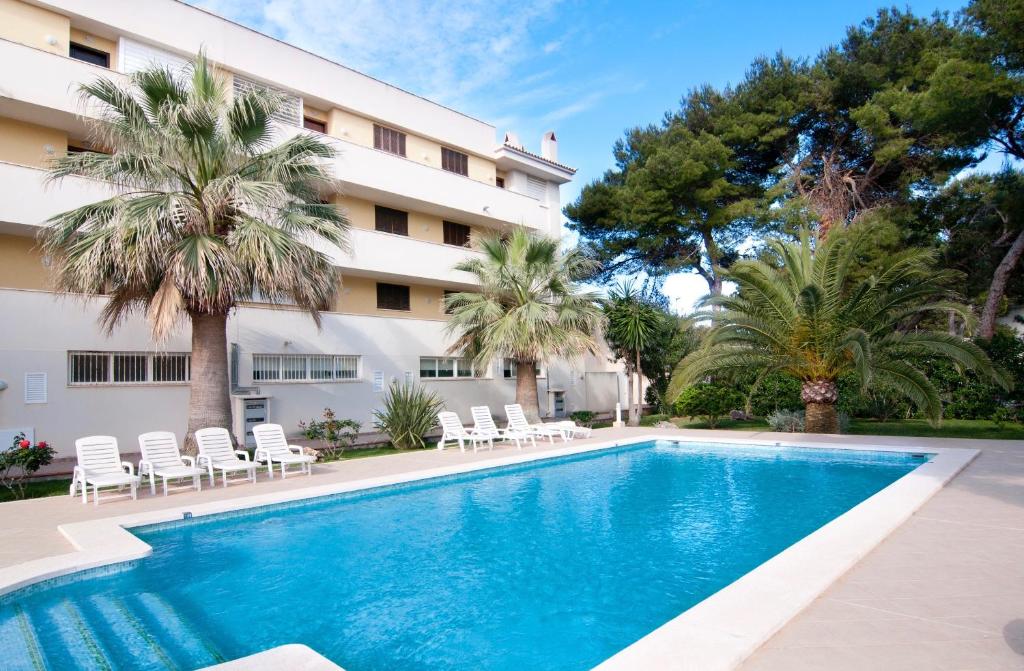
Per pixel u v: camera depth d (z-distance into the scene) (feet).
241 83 58.59
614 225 92.89
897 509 22.67
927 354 48.73
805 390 52.31
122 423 46.29
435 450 48.67
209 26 56.18
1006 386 45.83
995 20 50.98
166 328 32.50
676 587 18.53
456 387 72.28
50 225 36.11
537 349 53.83
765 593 14.20
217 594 18.49
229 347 51.72
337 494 31.30
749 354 51.62
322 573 20.36
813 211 76.48
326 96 64.85
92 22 49.47
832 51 79.10
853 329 45.85
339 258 61.36
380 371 63.77
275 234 33.53
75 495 31.04
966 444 42.70
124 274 33.12
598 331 60.80
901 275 46.91
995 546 18.52
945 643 11.80
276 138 55.67
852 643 11.84
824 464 41.27
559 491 33.71
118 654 14.43
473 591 18.45
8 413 41.11
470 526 26.30
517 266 55.93
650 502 30.58
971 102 52.75
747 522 26.27
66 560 19.25
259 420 52.19
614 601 17.47
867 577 15.83
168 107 32.58
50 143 47.93
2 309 41.16
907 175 74.79
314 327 58.08
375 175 65.31
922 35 72.79
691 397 64.34
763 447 47.19
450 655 14.24
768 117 80.07
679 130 84.99
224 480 33.40
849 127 80.69
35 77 43.78
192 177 35.78
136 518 25.09
